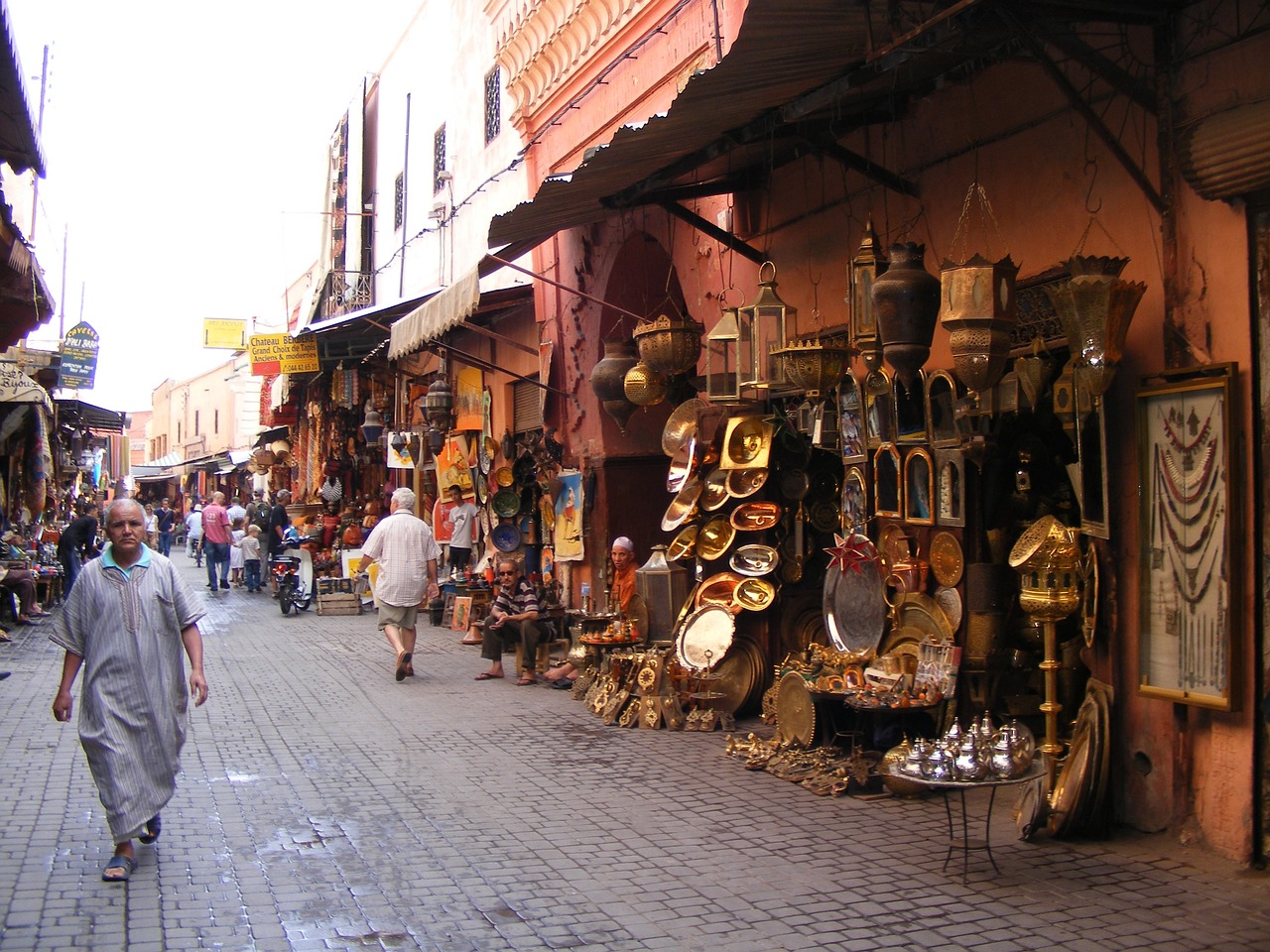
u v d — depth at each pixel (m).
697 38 9.33
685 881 4.79
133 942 4.10
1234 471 4.78
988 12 4.71
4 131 7.84
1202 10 4.95
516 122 13.42
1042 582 5.45
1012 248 6.15
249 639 13.77
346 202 22.64
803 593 8.42
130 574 5.05
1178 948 3.99
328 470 22.36
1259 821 4.72
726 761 7.04
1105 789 5.23
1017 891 4.60
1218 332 4.91
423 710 8.83
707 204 9.34
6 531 15.23
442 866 5.01
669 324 8.52
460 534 14.79
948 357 6.60
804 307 8.08
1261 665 4.70
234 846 5.30
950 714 6.40
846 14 4.95
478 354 15.37
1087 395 5.43
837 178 7.69
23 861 5.04
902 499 6.95
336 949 4.06
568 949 4.06
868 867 4.95
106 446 37.34
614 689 8.62
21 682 10.09
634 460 11.47
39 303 11.20
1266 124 4.53
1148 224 5.28
